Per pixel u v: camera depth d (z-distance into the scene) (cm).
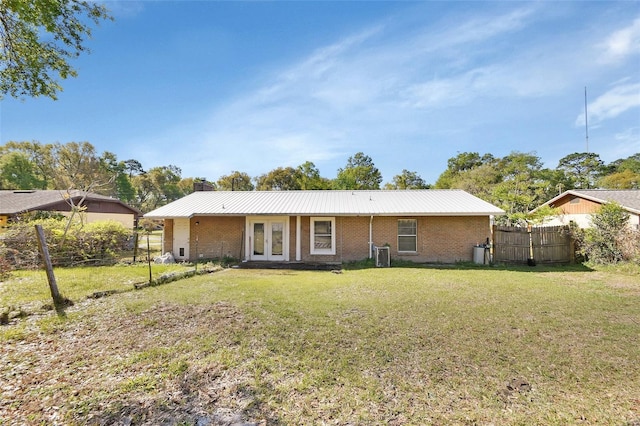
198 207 1470
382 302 664
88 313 601
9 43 655
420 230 1384
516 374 361
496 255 1318
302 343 450
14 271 1013
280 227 1441
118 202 2588
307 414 290
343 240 1413
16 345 458
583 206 1852
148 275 1002
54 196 2192
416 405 303
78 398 322
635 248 1134
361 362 391
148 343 460
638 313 587
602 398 314
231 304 651
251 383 346
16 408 306
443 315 574
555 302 663
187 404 309
